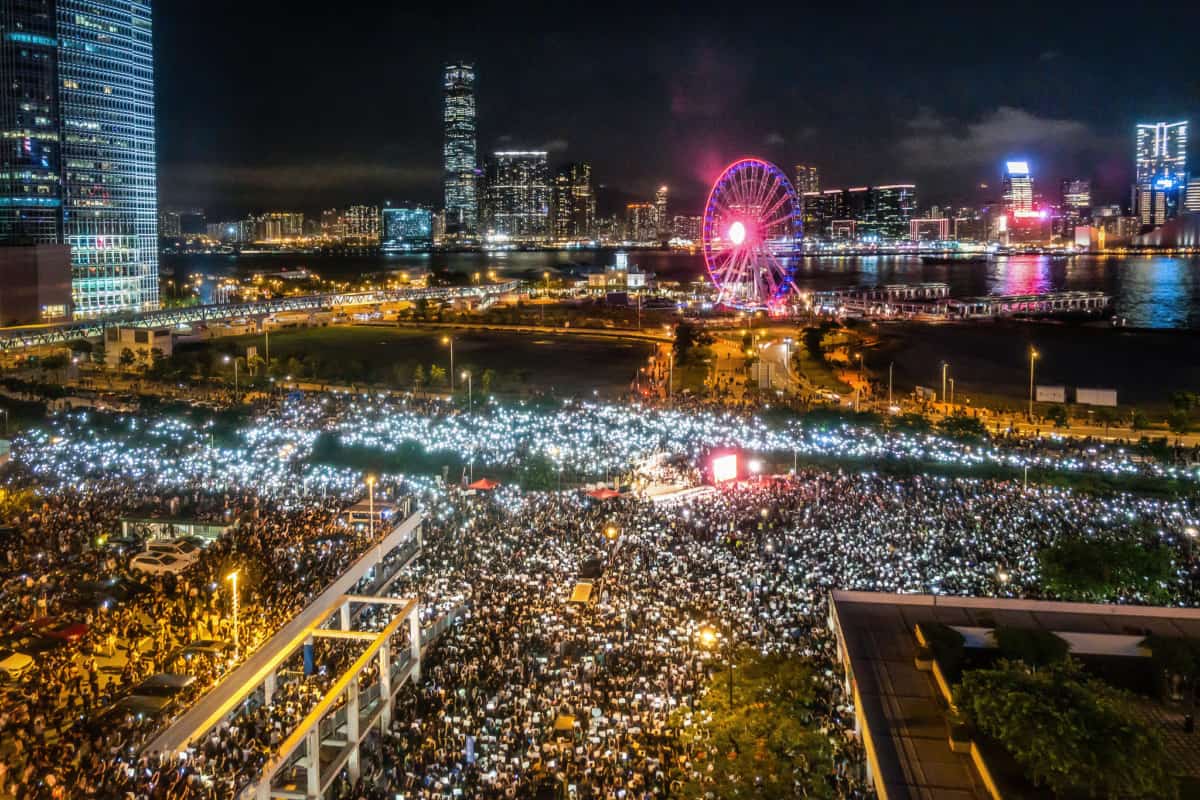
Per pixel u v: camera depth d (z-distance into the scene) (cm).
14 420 17512
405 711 7162
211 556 9806
